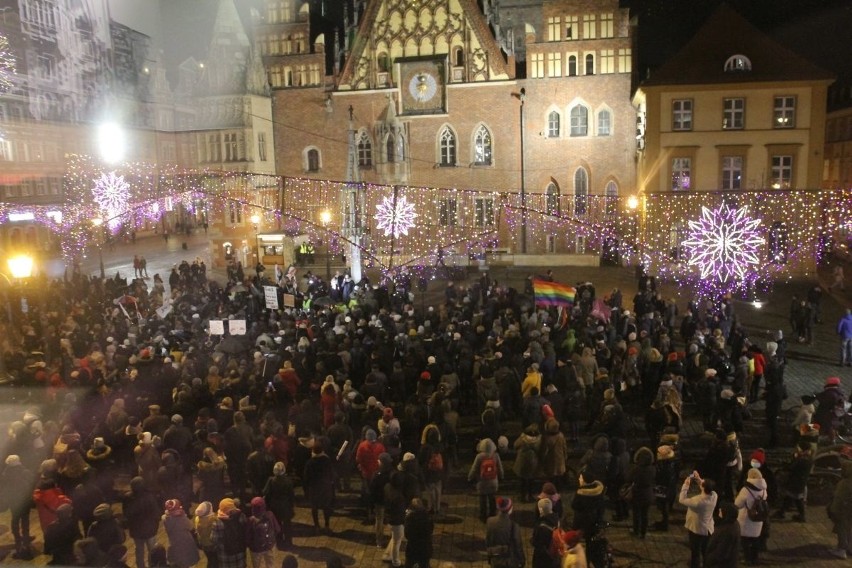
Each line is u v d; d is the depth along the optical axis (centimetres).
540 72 5516
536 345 2148
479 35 5612
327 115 6016
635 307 3042
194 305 3225
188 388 1862
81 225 5900
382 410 1733
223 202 5362
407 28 5731
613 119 5462
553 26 5444
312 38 6362
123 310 2997
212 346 2461
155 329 2673
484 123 5691
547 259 5547
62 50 6034
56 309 3234
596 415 1970
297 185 6147
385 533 1545
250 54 6053
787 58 4591
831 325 3381
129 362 2152
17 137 5528
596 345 2239
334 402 1828
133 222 6806
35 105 5716
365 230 4531
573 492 1697
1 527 1650
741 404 1741
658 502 1509
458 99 5703
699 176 4734
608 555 1266
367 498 1570
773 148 4631
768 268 4650
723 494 1513
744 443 1950
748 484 1310
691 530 1295
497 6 5806
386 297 3291
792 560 1374
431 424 1614
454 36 5659
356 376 2188
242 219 6091
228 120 6059
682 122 4706
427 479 1563
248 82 6012
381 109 5894
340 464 1656
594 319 2492
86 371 2041
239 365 2136
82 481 1416
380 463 1438
